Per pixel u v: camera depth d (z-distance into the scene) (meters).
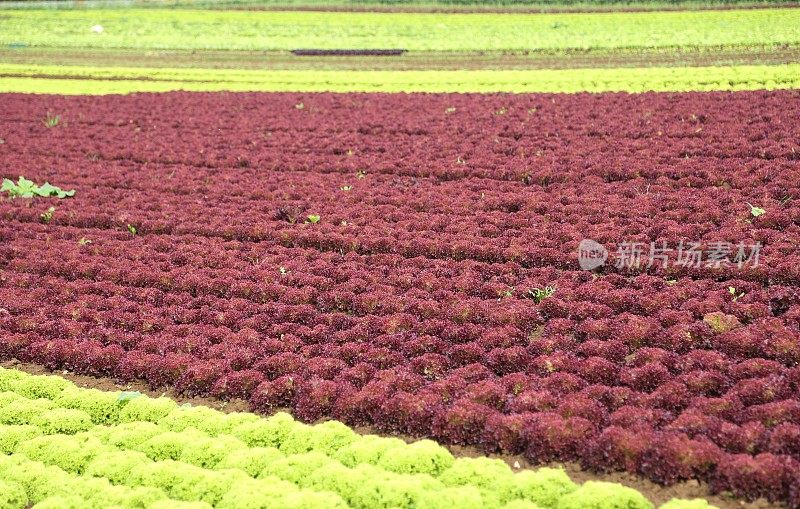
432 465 10.56
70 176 25.39
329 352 13.95
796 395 11.11
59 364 14.70
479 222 19.09
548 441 10.73
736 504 9.49
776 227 16.73
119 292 17.17
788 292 13.76
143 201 22.83
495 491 9.88
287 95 34.88
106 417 12.82
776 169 19.66
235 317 15.62
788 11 43.25
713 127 23.91
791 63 32.44
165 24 55.44
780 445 9.90
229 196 22.69
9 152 28.72
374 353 13.63
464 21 50.12
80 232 20.91
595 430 10.86
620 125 25.20
